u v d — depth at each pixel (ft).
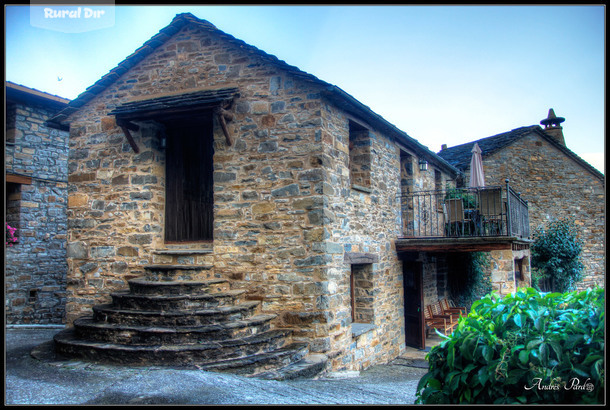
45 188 34.40
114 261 23.72
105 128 24.91
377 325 27.12
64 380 15.53
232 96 21.63
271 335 19.52
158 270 21.16
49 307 34.12
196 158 25.07
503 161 51.31
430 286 36.91
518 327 9.77
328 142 22.04
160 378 15.37
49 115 34.96
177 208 24.81
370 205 27.09
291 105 21.97
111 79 25.17
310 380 18.21
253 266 21.80
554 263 48.55
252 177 22.22
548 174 52.24
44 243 34.12
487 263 41.96
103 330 18.79
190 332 17.93
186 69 24.13
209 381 15.23
